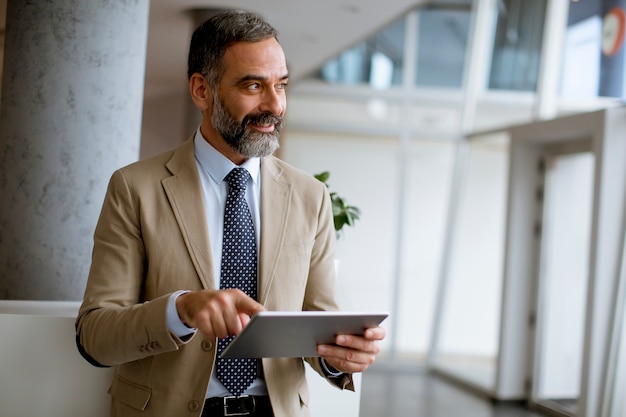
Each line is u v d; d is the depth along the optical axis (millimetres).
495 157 8766
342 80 9336
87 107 3523
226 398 1777
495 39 8539
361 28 7238
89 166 3531
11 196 3496
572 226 6941
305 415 1886
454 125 9203
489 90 8617
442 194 9297
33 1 3482
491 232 8828
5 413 2229
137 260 1779
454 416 6691
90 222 3539
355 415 2682
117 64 3592
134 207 1779
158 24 7348
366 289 9328
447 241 9039
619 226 5879
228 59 1752
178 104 11242
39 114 3486
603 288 5840
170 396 1740
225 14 1793
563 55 7125
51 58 3484
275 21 7160
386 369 9164
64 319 2254
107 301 1730
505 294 7387
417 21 9188
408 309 9328
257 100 1760
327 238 1957
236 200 1842
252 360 1807
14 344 2230
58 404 2248
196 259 1769
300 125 9320
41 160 3482
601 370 5812
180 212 1790
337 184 9344
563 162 7133
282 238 1844
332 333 1626
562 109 7082
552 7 7336
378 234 9344
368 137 9359
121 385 1816
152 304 1607
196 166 1852
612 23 6250
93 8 3525
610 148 5914
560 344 7004
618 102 6121
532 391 7312
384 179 9352
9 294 3473
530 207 7398
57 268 3482
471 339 8977
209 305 1528
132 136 3686
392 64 9273
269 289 1807
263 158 1930
